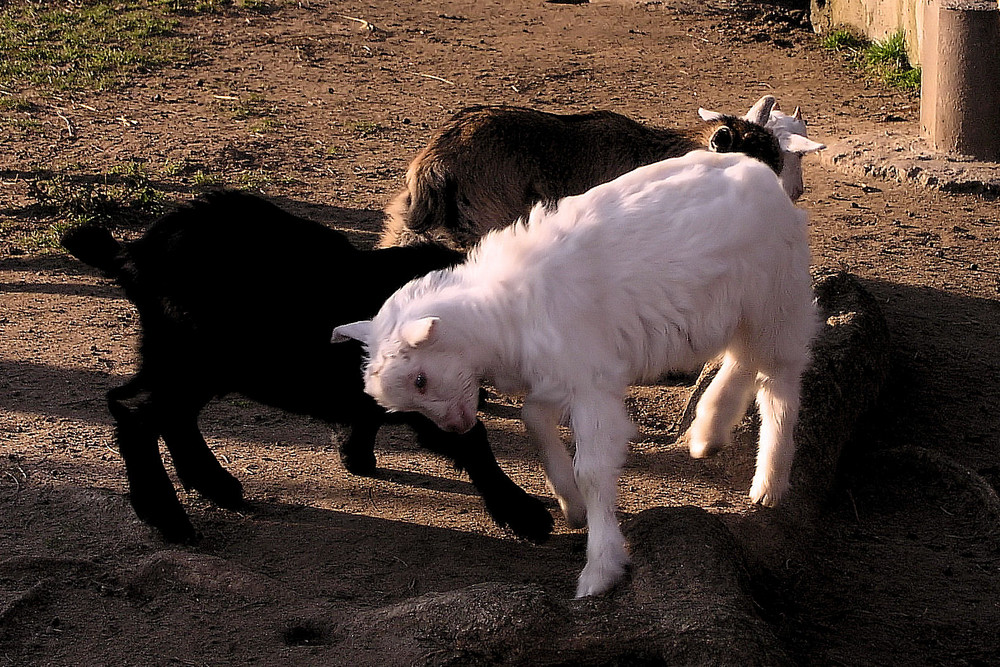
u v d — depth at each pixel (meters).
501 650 3.92
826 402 6.07
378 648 3.99
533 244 4.55
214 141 12.02
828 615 4.87
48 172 10.90
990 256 9.39
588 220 4.56
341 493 5.50
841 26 17.06
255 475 5.62
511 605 3.99
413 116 13.18
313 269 4.87
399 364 4.29
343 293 4.93
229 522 5.16
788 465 5.29
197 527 5.09
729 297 4.69
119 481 5.44
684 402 6.70
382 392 4.35
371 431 5.54
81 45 15.52
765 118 8.00
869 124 12.87
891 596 5.07
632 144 7.58
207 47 15.76
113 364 6.90
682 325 4.59
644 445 6.14
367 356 4.48
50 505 5.18
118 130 12.35
